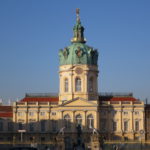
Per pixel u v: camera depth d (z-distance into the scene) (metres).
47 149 130.25
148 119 188.50
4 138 182.25
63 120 181.62
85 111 181.75
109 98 192.75
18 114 185.12
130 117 186.50
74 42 192.38
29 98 193.00
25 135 182.62
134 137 185.00
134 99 192.25
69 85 185.62
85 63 186.25
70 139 179.75
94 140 133.12
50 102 186.12
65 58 188.00
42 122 184.88
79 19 194.50
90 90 186.88
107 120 185.88
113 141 170.88
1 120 184.50
